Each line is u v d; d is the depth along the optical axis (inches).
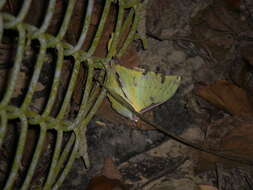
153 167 5.9
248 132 6.0
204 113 6.4
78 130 5.3
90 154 6.0
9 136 5.9
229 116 6.3
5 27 3.9
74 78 5.0
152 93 6.1
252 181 5.8
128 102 6.0
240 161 5.9
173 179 5.7
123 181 5.8
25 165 5.7
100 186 5.6
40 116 4.6
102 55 6.3
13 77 4.0
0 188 5.6
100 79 5.7
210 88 6.5
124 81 6.0
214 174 5.9
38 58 4.3
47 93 6.3
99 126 6.2
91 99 5.7
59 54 4.6
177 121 6.3
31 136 5.8
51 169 5.0
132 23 6.3
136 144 6.1
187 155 6.0
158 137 6.2
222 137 6.1
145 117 6.2
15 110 4.2
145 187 5.7
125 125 6.2
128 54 6.5
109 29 6.5
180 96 6.5
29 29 4.2
